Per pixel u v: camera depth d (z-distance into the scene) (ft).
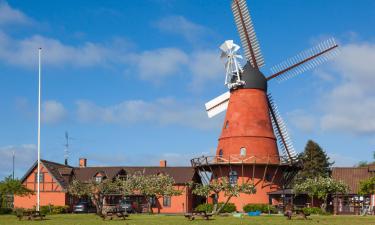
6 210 200.34
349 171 233.35
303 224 116.98
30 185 234.99
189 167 249.14
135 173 225.76
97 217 158.51
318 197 208.64
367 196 215.72
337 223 121.19
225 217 151.23
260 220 132.98
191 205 242.99
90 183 203.62
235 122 197.98
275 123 208.54
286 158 197.36
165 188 209.56
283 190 198.49
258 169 195.62
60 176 240.53
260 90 201.05
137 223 122.01
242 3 204.64
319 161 284.20
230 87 201.57
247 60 204.13
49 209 211.41
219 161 196.75
